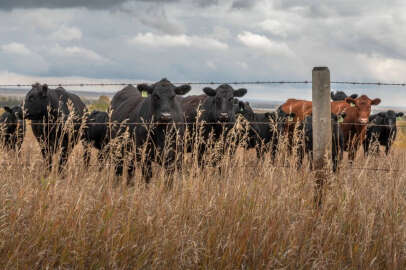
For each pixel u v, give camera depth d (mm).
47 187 5613
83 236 5117
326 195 5930
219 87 11156
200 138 7152
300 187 6199
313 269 5062
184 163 6848
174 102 9188
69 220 5262
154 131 8836
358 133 15227
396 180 6199
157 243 5148
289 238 5359
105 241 5129
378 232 5613
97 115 12250
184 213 5668
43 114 10922
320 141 6168
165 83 9242
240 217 5539
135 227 5324
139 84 9258
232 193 5969
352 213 5758
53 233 5141
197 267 5031
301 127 11602
